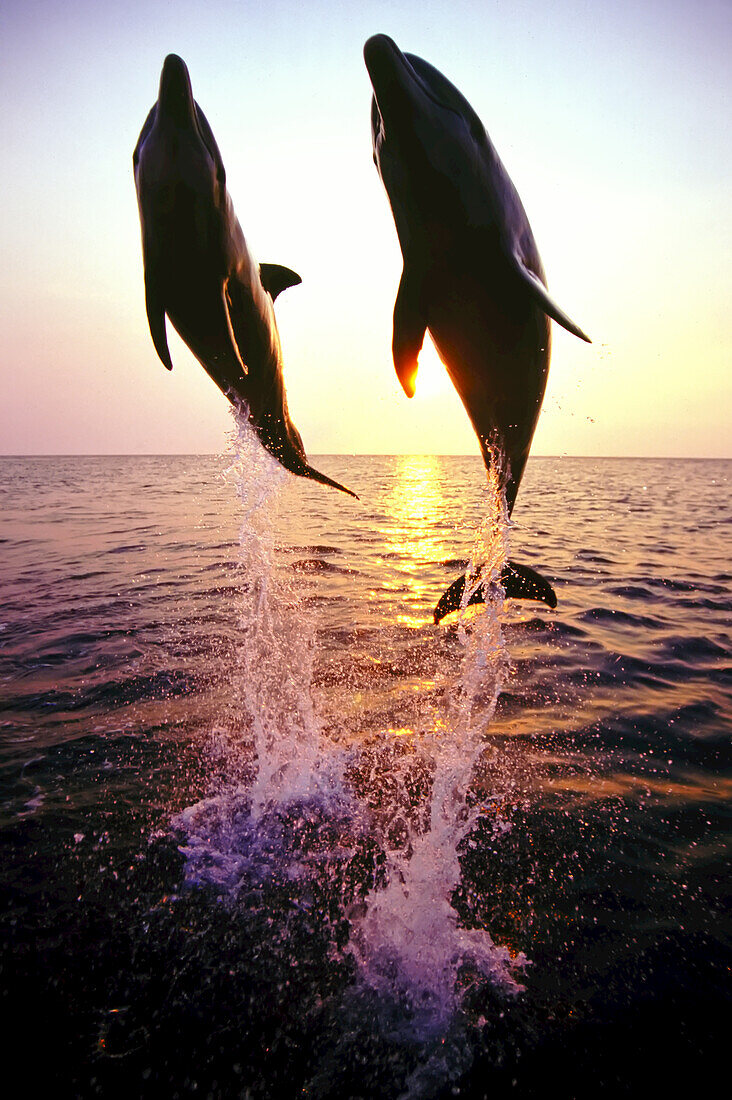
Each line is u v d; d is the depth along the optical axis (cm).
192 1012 303
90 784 473
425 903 365
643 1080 273
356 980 320
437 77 352
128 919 354
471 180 341
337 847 411
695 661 705
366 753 514
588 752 518
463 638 761
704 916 356
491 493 461
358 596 938
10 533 1608
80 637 765
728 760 507
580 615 868
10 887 374
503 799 457
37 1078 272
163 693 617
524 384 400
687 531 1747
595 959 330
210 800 455
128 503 2411
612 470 8156
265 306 420
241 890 375
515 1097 268
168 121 319
